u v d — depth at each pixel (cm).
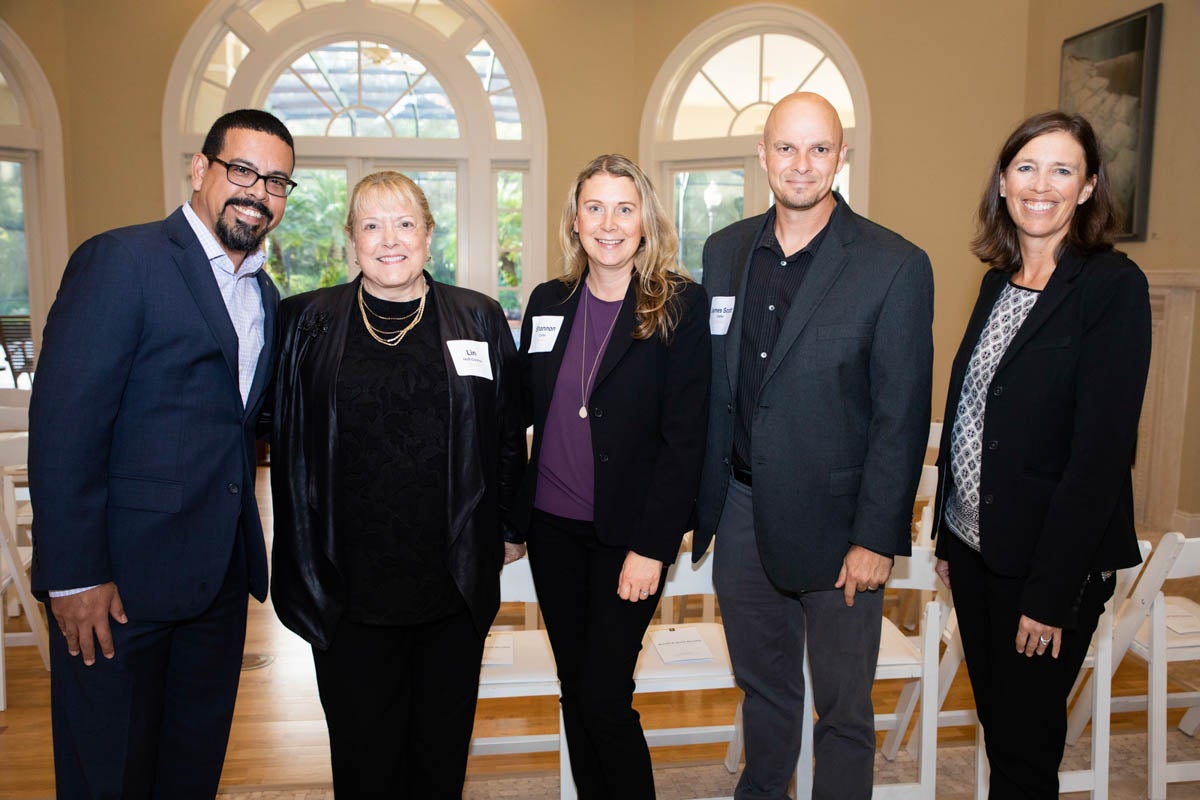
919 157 656
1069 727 263
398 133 762
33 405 151
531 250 784
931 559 219
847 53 674
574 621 187
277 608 172
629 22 759
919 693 248
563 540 185
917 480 178
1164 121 504
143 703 163
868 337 178
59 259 710
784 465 182
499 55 756
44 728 271
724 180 747
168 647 169
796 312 181
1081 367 157
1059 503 156
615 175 176
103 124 712
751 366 190
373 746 172
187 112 725
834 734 192
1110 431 153
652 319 176
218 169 163
